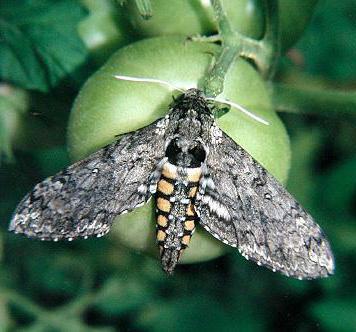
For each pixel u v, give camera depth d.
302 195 0.55
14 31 0.38
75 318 0.51
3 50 0.38
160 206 0.33
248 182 0.33
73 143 0.34
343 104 0.36
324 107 0.36
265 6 0.35
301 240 0.33
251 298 0.55
